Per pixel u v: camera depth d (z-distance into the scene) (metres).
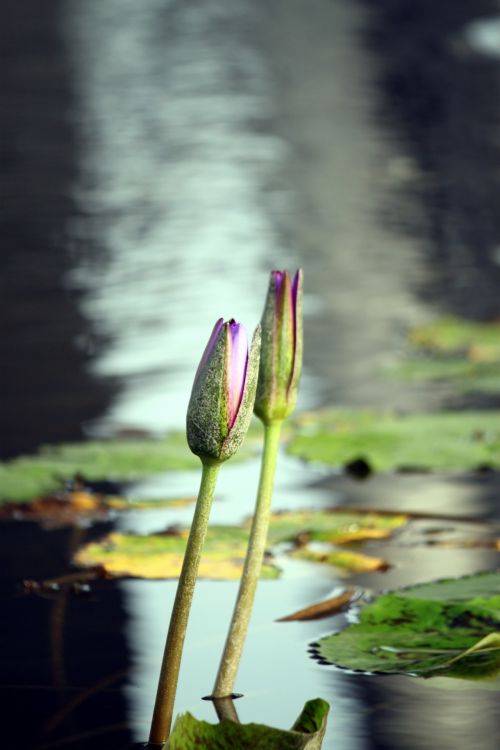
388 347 10.73
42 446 7.62
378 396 8.91
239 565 5.16
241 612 3.73
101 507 6.21
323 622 4.53
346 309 12.34
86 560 5.17
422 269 14.00
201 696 3.85
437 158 21.14
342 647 3.88
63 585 5.04
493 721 3.55
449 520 5.94
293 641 4.32
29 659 4.22
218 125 24.02
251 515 6.05
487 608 4.19
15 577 5.16
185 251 14.78
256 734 2.90
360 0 45.53
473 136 23.02
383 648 3.87
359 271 14.02
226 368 2.94
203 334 11.00
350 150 21.84
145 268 14.02
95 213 17.19
